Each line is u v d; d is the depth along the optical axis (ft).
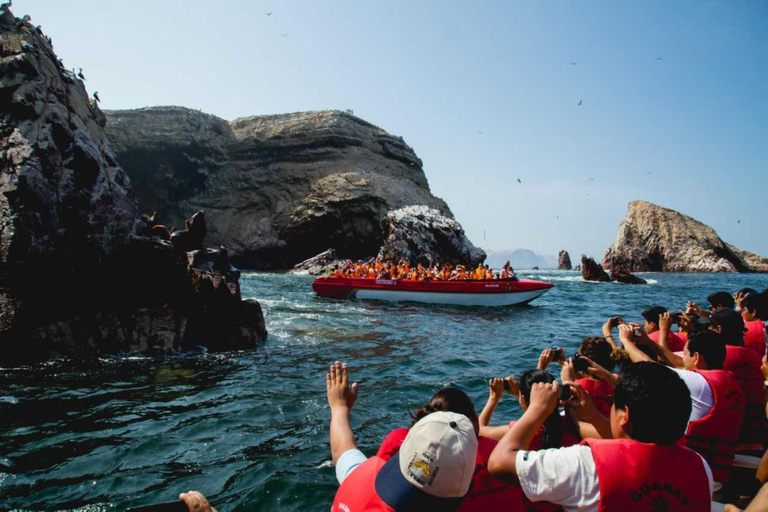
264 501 15.74
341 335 47.01
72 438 20.84
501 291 73.72
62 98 42.29
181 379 30.22
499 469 7.38
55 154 37.22
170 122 238.27
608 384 12.92
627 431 7.29
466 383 29.96
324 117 260.62
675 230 242.37
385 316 62.39
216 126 261.03
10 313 32.24
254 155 255.09
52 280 34.71
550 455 7.21
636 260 242.37
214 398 26.43
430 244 168.86
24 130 36.45
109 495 16.20
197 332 39.65
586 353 14.12
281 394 27.22
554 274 221.87
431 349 40.93
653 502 6.72
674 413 6.90
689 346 12.57
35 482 17.06
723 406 11.35
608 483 6.79
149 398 26.32
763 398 14.20
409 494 5.42
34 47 41.96
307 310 66.18
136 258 38.55
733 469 13.73
